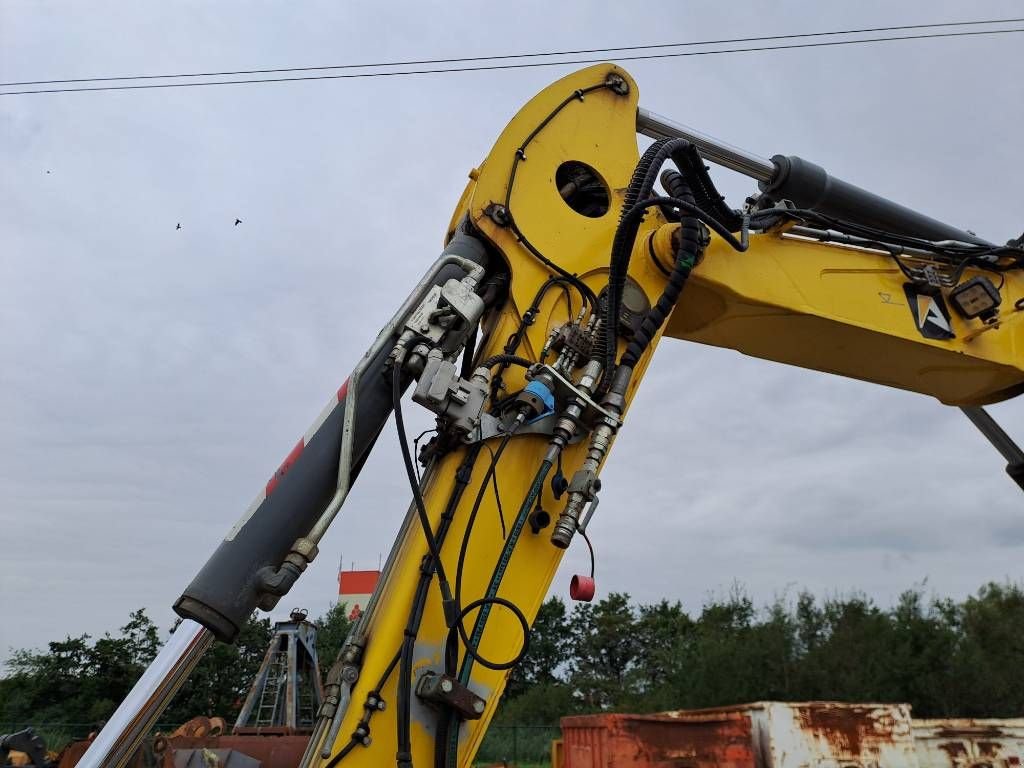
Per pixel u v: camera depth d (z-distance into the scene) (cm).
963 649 1973
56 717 2103
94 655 2262
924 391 470
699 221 332
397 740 241
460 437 276
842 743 708
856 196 429
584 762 710
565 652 4738
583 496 279
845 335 405
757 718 717
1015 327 448
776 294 380
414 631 248
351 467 266
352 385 267
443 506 272
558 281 314
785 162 415
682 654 2400
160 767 492
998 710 1859
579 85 360
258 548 244
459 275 296
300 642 908
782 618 2197
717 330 403
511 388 294
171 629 283
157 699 270
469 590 268
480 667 263
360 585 2980
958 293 427
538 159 333
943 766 746
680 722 687
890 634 2045
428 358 268
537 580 282
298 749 602
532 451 293
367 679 244
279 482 255
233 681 2039
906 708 737
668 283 323
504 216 312
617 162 353
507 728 2373
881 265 422
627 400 314
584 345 301
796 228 397
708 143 399
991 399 469
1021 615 2161
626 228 305
